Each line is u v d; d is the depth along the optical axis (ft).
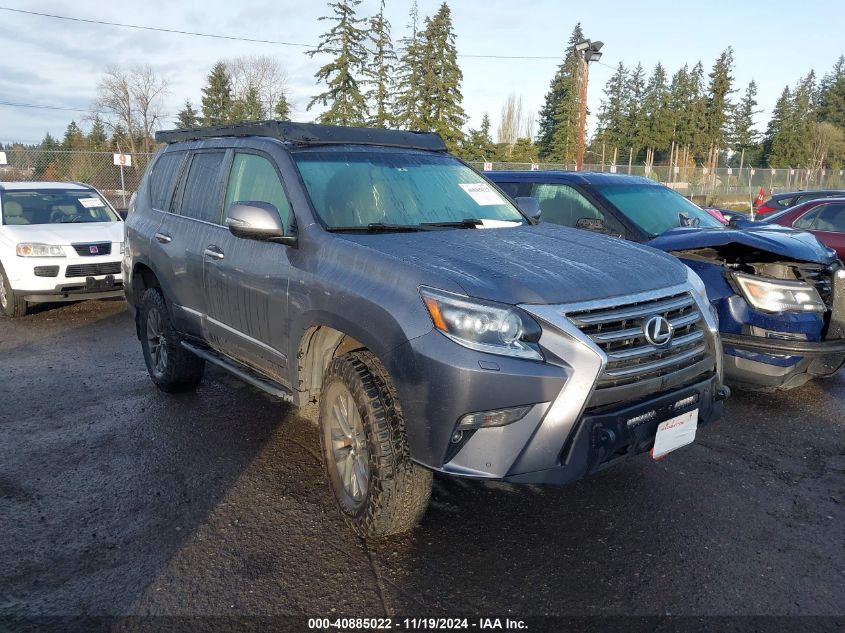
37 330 26.61
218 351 15.28
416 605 9.34
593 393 9.24
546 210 22.24
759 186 141.59
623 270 10.59
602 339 9.41
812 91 291.99
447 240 11.59
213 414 16.81
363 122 140.26
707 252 18.31
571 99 214.48
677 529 11.37
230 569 10.13
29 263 28.07
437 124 151.33
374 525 10.31
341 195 12.75
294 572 10.07
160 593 9.54
